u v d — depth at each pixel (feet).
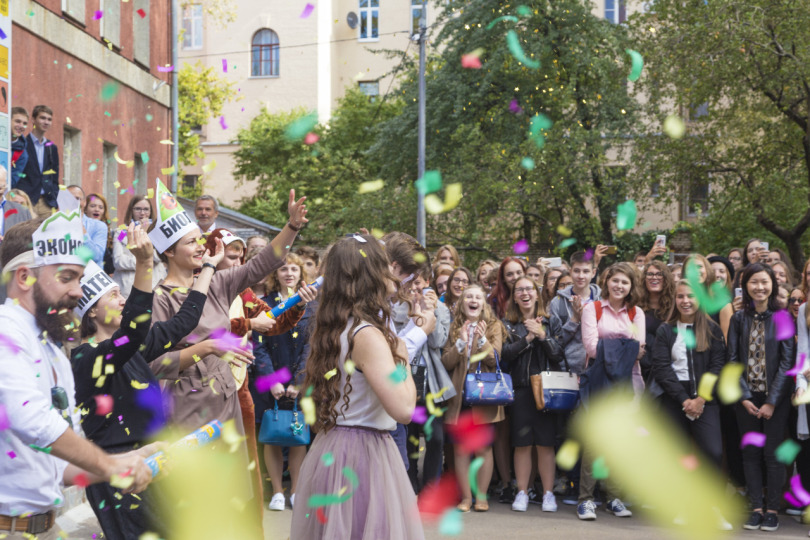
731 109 68.08
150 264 11.20
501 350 22.84
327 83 128.47
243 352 13.70
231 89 111.96
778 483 21.75
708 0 63.31
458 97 78.79
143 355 12.23
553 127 71.67
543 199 72.79
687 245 70.85
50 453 8.44
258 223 77.30
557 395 22.48
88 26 46.37
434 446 22.20
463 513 22.43
